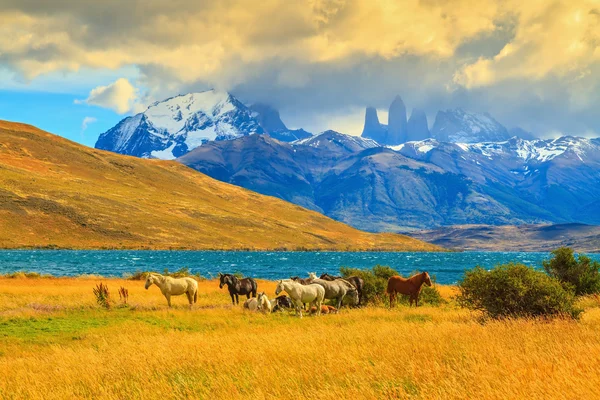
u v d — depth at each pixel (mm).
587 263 53812
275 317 43094
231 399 18047
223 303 53719
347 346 25266
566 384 16625
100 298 49844
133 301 53219
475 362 20281
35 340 33719
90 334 34875
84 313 44969
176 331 35375
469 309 39094
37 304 48750
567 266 53812
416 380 18594
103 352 27750
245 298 59500
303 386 19078
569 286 35281
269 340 27781
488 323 31391
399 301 52031
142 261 193125
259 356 23797
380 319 38688
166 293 49562
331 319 40469
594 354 20156
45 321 40938
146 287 49188
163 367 22969
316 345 26000
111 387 20547
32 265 154500
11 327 38281
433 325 31891
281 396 17844
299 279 48469
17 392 20453
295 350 24656
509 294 34469
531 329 27562
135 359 24531
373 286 53188
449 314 39656
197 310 46938
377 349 24125
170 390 19500
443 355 22172
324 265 193500
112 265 166000
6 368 24594
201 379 21000
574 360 19391
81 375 22625
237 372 21609
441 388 17375
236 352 24828
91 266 158625
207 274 136500
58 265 158375
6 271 128875
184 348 26656
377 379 19641
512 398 15945
